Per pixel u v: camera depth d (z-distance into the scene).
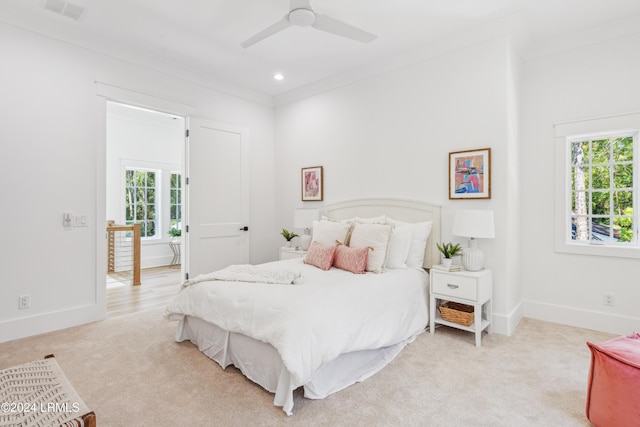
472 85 3.10
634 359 1.56
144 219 6.50
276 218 5.00
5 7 2.68
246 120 4.62
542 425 1.68
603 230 3.09
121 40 3.27
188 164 4.00
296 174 4.70
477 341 2.65
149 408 1.82
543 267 3.26
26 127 2.82
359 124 3.97
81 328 3.03
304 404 1.87
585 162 3.16
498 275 2.95
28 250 2.83
